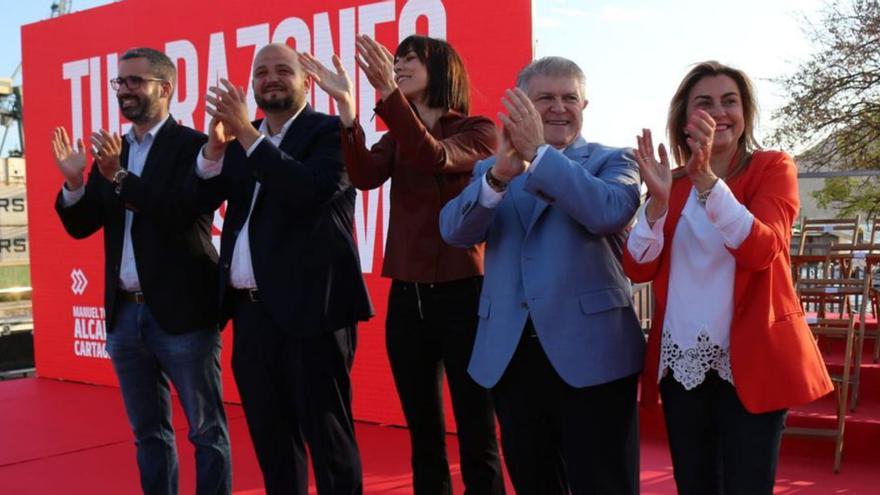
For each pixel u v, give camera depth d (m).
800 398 2.12
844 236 8.25
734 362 2.16
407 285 3.05
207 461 3.26
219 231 5.82
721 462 2.31
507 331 2.40
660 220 2.21
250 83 5.72
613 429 2.32
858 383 4.79
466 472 3.07
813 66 17.25
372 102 5.14
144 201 3.08
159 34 6.20
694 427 2.25
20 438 5.25
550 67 2.46
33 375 8.41
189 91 6.04
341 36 5.25
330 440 2.97
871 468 4.28
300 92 3.06
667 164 2.22
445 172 2.94
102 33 6.55
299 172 2.77
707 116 2.08
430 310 3.02
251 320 3.00
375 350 5.24
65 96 6.84
